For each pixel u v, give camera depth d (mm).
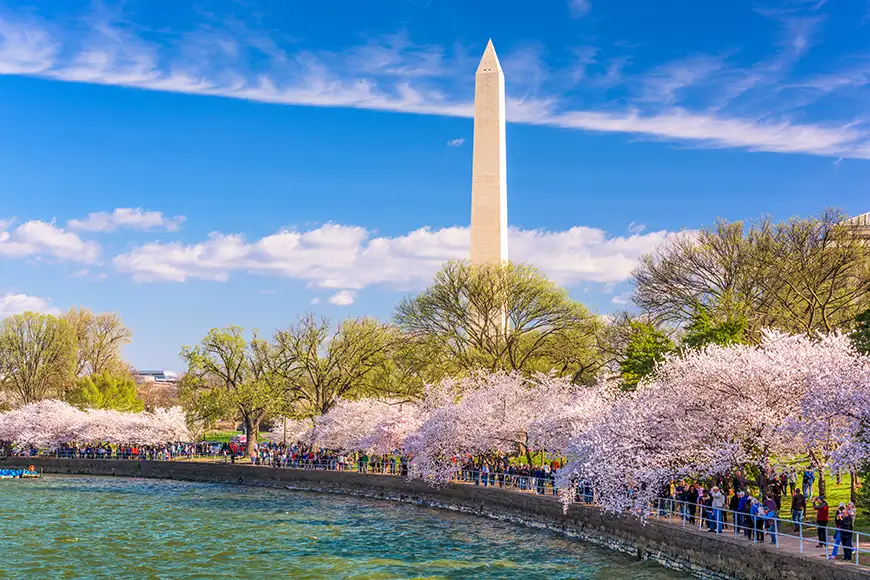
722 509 36031
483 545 46438
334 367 93250
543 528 51156
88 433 99438
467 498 60312
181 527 54250
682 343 59438
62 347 112062
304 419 97000
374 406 82375
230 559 43688
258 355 96312
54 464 96125
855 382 34469
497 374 67750
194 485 81688
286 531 52438
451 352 78188
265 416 98625
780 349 41125
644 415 42000
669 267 68500
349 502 67062
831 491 48312
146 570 41188
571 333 76750
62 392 112500
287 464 83562
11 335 111938
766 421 38406
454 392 71000
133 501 68375
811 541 34188
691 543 37094
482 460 66500
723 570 34688
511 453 66500
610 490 40969
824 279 60375
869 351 41000
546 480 53438
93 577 39719
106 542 48656
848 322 57500
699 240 67375
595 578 37469
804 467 39594
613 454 41469
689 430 40188
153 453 98000
